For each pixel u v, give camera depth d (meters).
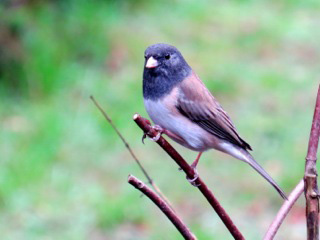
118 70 15.52
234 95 14.78
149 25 17.72
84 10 16.86
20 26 15.02
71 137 12.82
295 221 10.37
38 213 10.48
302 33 18.22
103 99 14.18
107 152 12.45
